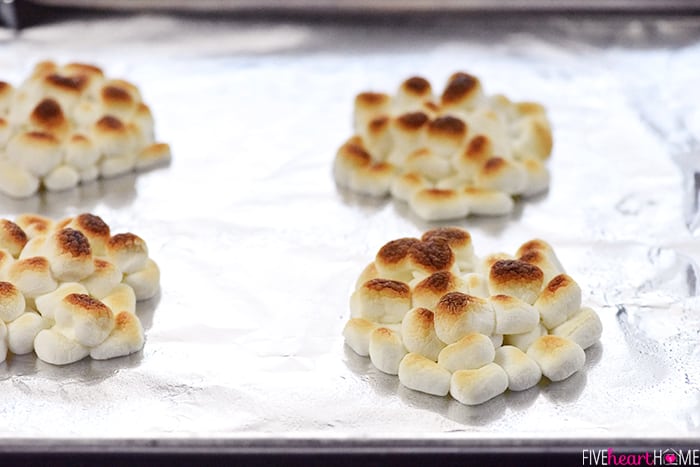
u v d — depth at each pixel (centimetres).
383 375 53
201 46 76
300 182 65
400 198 64
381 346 53
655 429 50
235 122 70
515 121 67
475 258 58
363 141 65
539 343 53
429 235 57
